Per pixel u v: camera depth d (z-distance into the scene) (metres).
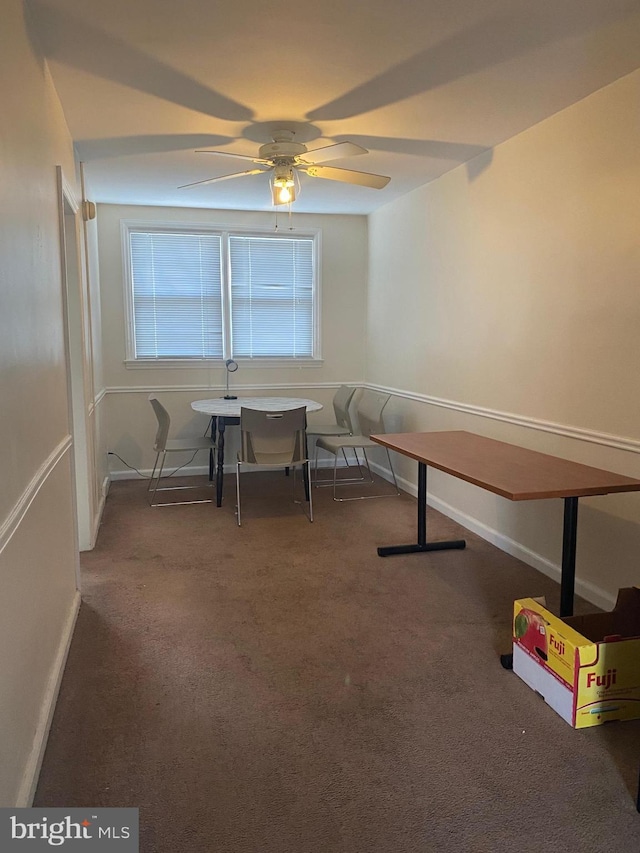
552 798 1.67
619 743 1.90
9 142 1.64
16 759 1.55
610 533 2.77
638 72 2.49
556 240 3.03
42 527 1.96
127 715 2.02
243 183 4.30
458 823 1.58
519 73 2.53
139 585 3.09
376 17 2.08
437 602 2.89
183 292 5.33
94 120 3.01
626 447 2.63
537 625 2.15
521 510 3.42
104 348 5.16
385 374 5.31
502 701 2.12
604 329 2.74
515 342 3.39
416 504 4.59
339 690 2.18
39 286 2.03
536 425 3.22
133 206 5.06
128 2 1.97
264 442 4.01
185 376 5.41
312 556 3.50
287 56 2.38
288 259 5.55
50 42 2.23
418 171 4.04
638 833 1.55
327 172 3.28
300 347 5.72
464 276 3.90
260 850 1.49
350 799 1.66
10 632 1.49
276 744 1.89
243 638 2.55
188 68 2.46
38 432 1.94
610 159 2.66
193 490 4.98
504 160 3.42
